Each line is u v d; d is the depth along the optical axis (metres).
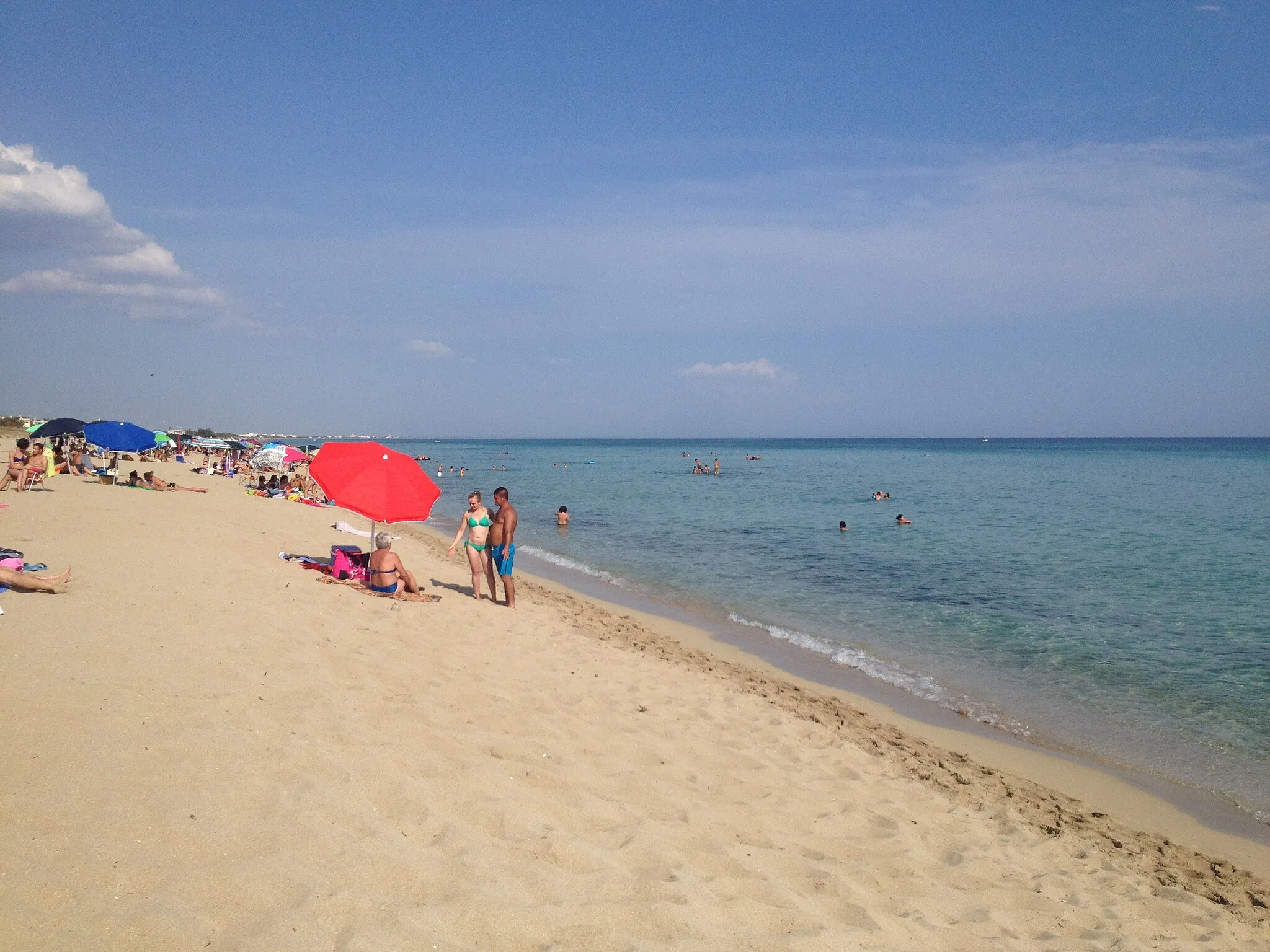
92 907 2.97
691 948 3.52
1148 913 5.29
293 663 6.72
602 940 3.44
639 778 5.80
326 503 27.14
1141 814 7.31
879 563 21.28
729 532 27.91
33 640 6.11
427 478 11.69
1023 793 7.46
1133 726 9.62
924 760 8.05
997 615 15.31
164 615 7.54
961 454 127.81
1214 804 7.59
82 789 3.83
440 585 13.34
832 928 4.09
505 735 6.13
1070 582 18.59
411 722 5.89
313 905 3.23
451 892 3.57
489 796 4.80
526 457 120.25
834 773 7.05
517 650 9.22
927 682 11.22
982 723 9.65
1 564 8.05
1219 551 23.41
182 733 4.70
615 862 4.27
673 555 22.80
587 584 18.12
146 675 5.68
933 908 4.74
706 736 7.36
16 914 2.83
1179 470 73.56
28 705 4.71
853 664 12.01
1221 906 5.59
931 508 37.25
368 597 10.52
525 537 26.62
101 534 12.88
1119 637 13.70
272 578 10.42
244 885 3.29
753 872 4.57
